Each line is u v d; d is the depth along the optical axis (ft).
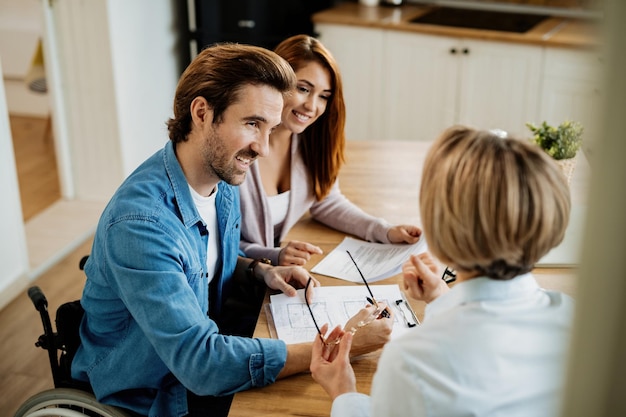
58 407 5.73
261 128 5.01
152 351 5.10
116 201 4.99
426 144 9.43
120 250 4.82
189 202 5.22
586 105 1.65
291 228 7.09
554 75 12.80
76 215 13.34
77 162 13.79
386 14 14.46
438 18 14.44
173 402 5.22
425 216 3.39
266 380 4.74
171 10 14.52
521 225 3.18
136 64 13.55
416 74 13.99
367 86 14.49
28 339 9.93
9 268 10.73
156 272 4.77
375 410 3.44
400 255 6.29
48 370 9.32
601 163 1.58
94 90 13.10
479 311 3.37
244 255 6.63
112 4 12.56
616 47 1.51
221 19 14.15
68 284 11.21
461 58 13.46
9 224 10.64
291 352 4.83
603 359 1.69
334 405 4.04
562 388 1.80
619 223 1.59
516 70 13.09
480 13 14.40
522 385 3.35
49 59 12.94
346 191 7.81
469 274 3.49
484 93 13.55
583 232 1.65
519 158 3.22
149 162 5.28
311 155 7.09
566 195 3.28
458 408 3.26
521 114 13.37
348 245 6.64
